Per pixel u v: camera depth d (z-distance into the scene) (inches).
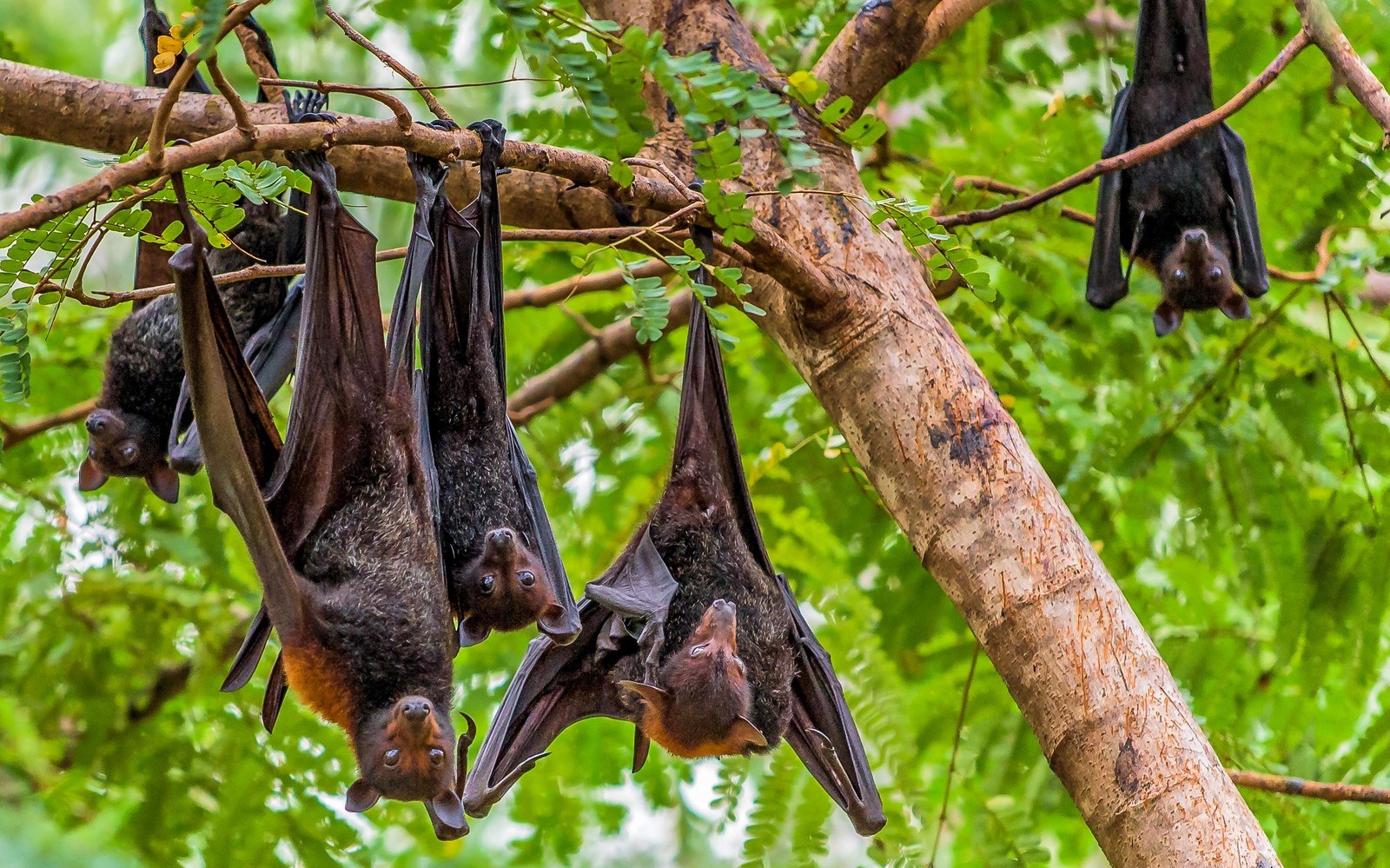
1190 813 266.7
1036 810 438.6
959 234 431.2
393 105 236.4
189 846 437.1
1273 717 471.8
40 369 493.4
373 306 268.2
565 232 293.6
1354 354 452.4
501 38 471.8
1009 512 304.3
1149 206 447.5
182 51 210.7
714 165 262.1
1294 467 445.1
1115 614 291.9
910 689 476.1
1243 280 438.3
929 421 316.5
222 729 457.7
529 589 291.9
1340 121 452.8
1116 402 459.5
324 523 265.9
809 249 336.8
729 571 351.3
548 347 550.6
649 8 380.8
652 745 498.6
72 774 415.8
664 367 575.8
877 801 348.5
